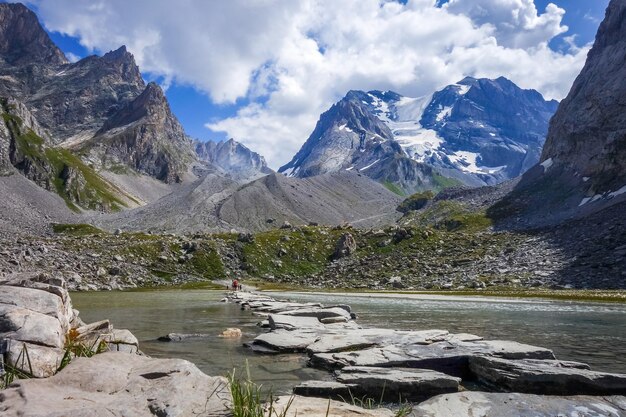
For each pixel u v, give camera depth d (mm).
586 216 151250
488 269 118250
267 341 20672
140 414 7445
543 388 13203
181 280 119500
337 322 28719
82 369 9383
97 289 94750
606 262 103500
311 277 138875
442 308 53469
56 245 116812
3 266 88562
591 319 40844
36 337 11375
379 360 16047
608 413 10680
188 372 9969
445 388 13117
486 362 15078
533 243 130375
